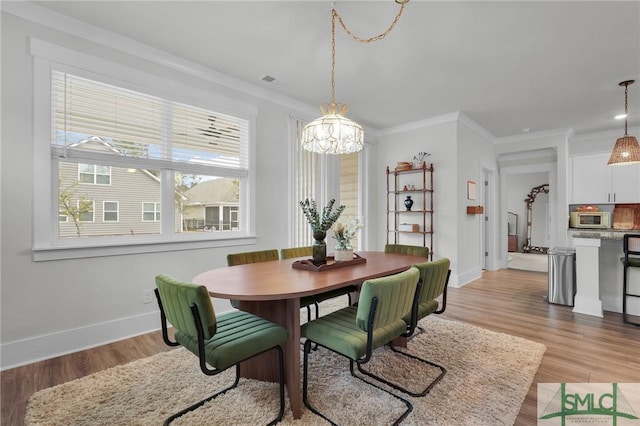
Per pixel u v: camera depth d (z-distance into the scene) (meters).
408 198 4.85
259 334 1.60
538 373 2.06
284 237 3.85
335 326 1.72
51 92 2.28
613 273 3.37
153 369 2.08
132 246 2.64
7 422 1.57
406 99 3.93
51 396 1.77
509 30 2.46
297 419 1.59
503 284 4.65
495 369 2.08
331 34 2.52
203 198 3.20
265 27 2.44
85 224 2.49
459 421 1.57
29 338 2.18
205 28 2.45
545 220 8.54
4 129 2.10
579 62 2.97
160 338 2.60
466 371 2.06
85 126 2.45
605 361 2.22
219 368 1.41
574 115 4.50
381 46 2.70
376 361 2.21
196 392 1.82
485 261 5.88
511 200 9.08
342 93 3.73
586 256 3.30
